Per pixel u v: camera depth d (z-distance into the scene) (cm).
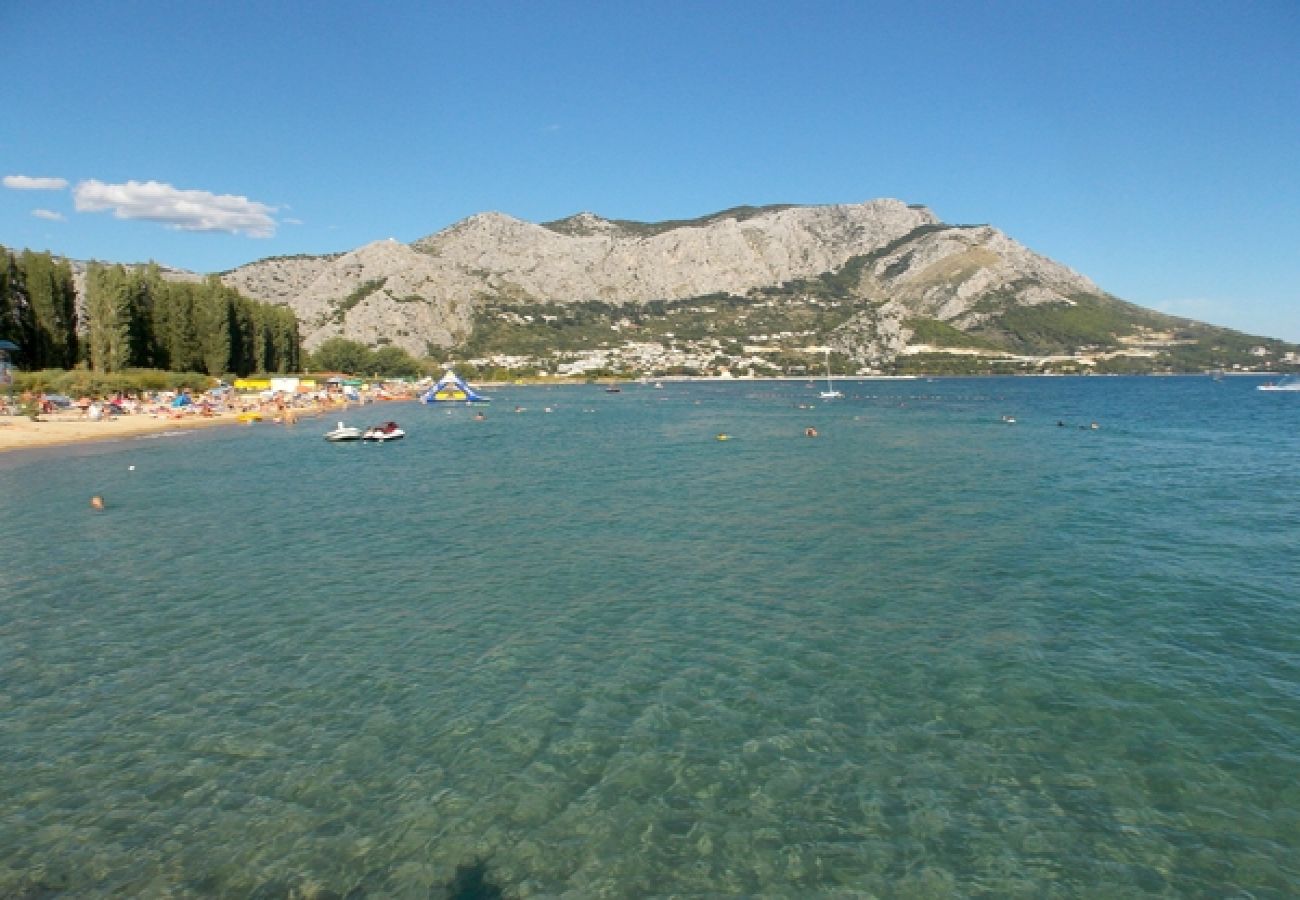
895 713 1667
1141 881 1162
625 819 1307
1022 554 2959
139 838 1261
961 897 1130
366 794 1379
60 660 1977
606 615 2297
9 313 10350
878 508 3903
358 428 9425
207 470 5522
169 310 12738
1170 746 1531
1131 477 4894
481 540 3272
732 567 2814
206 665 1941
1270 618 2227
